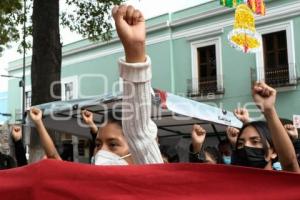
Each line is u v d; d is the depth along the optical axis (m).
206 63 19.08
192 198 2.03
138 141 2.16
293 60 16.95
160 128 8.73
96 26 11.53
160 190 2.05
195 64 19.22
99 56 22.27
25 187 2.15
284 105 17.03
